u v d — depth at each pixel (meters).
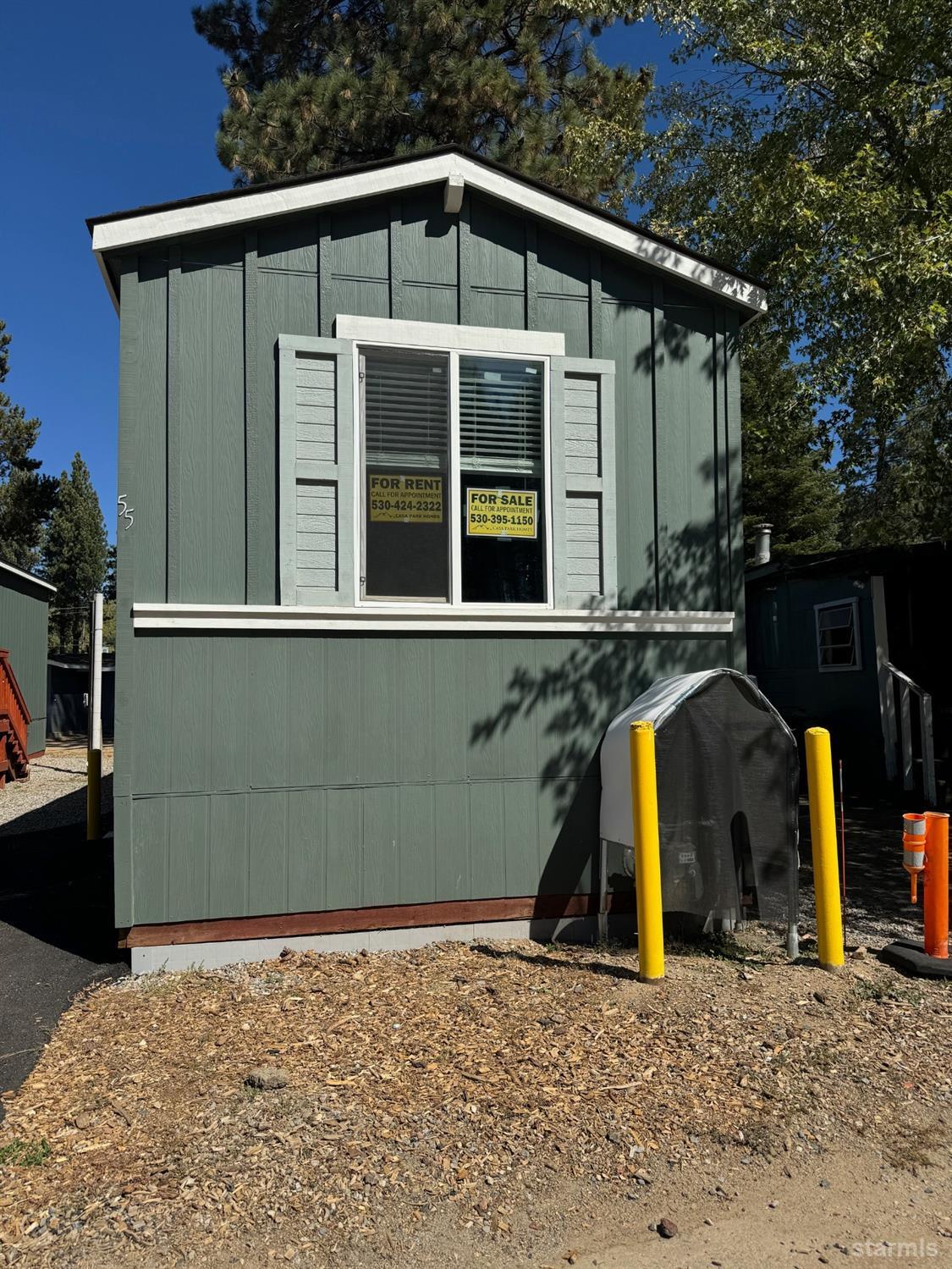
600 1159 3.29
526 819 5.79
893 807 10.88
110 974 5.25
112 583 48.12
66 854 8.76
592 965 5.20
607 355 6.22
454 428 5.87
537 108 14.54
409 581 5.77
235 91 14.73
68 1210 2.96
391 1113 3.53
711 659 6.27
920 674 12.00
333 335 5.68
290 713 5.41
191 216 5.38
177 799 5.23
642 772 4.82
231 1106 3.59
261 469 5.52
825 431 9.56
